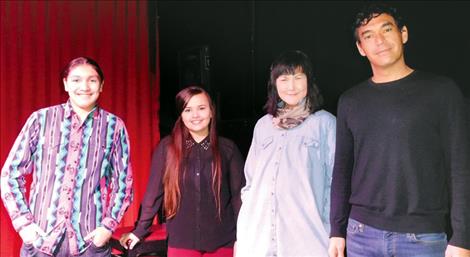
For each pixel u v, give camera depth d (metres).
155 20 3.80
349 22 2.49
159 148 2.29
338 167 1.83
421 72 1.68
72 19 3.53
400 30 1.73
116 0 3.68
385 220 1.66
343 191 1.82
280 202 1.98
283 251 1.96
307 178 1.96
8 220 3.27
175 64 3.67
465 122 1.60
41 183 1.97
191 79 3.50
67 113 2.03
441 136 1.61
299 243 1.95
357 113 1.74
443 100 1.60
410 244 1.62
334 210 1.83
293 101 2.02
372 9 1.72
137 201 3.67
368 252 1.70
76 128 2.03
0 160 3.29
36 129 2.01
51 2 3.46
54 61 3.47
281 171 1.99
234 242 2.21
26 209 1.96
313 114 2.04
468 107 1.81
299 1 2.81
